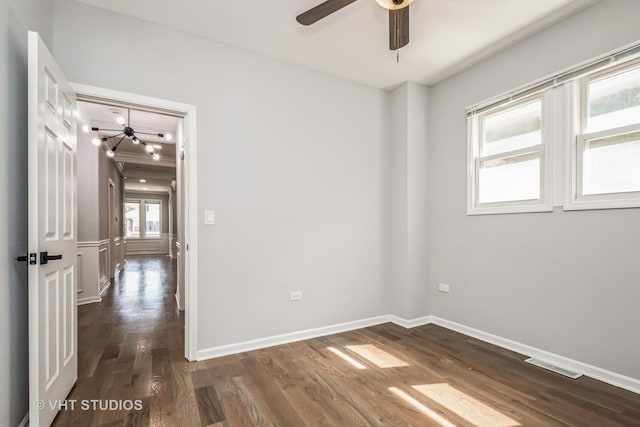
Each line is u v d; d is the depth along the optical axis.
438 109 3.38
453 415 1.76
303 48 2.71
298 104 2.98
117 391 2.00
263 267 2.77
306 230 3.00
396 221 3.48
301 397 1.94
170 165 7.33
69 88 1.96
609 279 2.10
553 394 1.97
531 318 2.54
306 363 2.42
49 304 1.62
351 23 2.36
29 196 1.45
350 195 3.27
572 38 2.28
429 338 2.97
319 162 3.09
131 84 2.27
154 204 12.40
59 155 1.80
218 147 2.58
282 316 2.86
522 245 2.62
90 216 4.44
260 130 2.78
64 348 1.86
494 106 2.81
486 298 2.89
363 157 3.37
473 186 3.04
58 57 2.07
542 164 2.51
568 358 2.30
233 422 1.69
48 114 1.63
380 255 3.46
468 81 3.07
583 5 2.18
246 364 2.40
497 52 2.79
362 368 2.34
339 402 1.88
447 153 3.29
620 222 2.06
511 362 2.43
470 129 3.04
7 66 1.47
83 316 3.69
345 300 3.22
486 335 2.88
